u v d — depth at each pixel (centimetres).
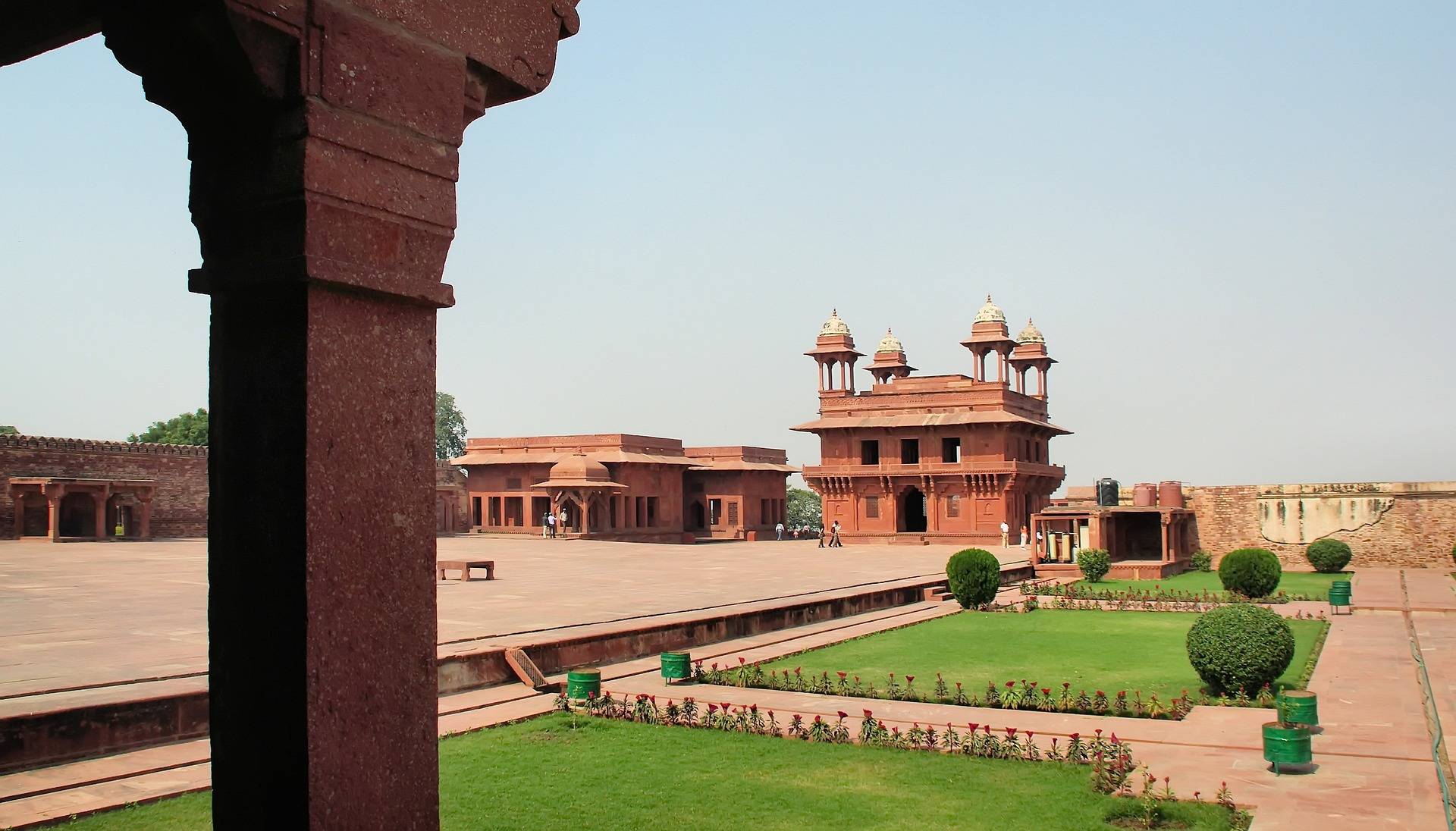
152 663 980
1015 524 4159
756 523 5069
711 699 1059
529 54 368
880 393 4397
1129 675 1219
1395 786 732
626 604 1670
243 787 300
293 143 292
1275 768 770
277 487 296
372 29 311
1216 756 823
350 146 302
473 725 925
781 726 934
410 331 325
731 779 764
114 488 3297
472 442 4738
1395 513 3002
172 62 299
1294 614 1838
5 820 629
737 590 1980
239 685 301
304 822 287
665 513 4725
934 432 4241
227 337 310
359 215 305
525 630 1299
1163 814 673
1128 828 649
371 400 311
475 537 4431
